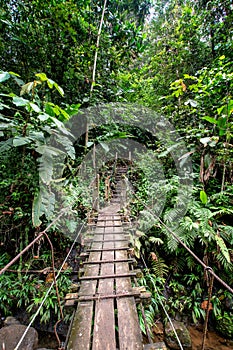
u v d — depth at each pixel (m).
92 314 1.25
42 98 3.06
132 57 4.86
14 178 2.03
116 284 1.57
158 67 5.05
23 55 2.97
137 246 2.55
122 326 1.14
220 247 2.07
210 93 2.46
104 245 2.28
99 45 4.00
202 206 2.56
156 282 2.52
